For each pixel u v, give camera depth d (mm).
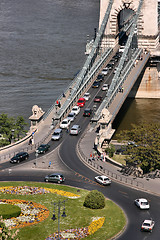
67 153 152500
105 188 126812
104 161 145875
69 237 100750
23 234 101812
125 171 138125
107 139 161750
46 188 125375
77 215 110625
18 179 132000
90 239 100438
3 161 144875
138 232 103938
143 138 142250
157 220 109438
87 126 176250
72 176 134625
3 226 87312
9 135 170250
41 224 106125
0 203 115812
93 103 198250
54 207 109000
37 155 144500
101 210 113562
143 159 137500
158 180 132750
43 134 169000
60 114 181500
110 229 104625
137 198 121125
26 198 119312
